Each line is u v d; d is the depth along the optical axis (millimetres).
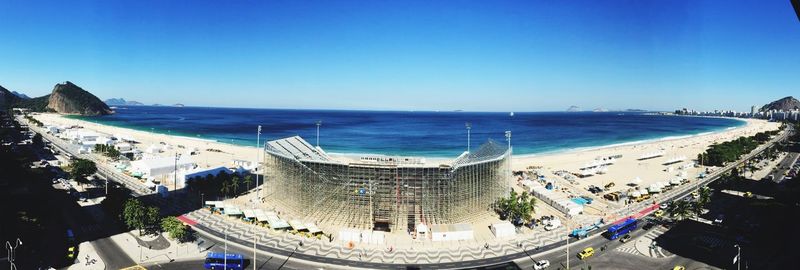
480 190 158625
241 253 123688
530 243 134125
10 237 122312
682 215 154125
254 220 151000
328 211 151500
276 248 127875
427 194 146875
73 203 169125
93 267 111125
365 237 133500
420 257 122812
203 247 127312
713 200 184875
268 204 172000
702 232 142875
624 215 165000
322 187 152500
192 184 191250
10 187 183750
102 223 145750
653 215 164500
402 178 146750
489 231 144125
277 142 196750
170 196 184750
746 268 114250
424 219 147375
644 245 131625
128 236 134125
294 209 161875
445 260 120938
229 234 138625
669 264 117500
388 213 147125
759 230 141875
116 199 151875
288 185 164875
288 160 163625
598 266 116500
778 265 115750
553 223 147500
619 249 128750
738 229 142375
